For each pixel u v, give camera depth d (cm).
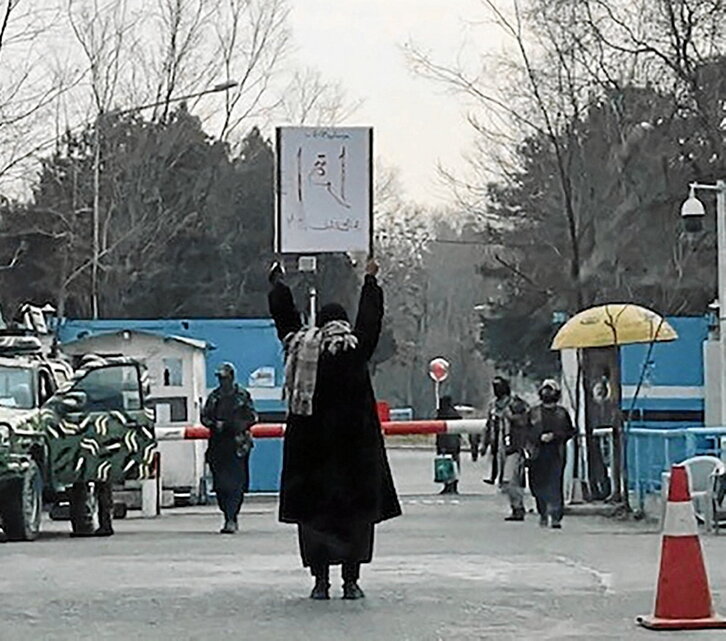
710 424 2845
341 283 5256
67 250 4572
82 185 4669
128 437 1958
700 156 3584
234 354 3206
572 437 2236
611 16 3516
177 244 5266
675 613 1006
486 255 7381
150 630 1004
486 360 6456
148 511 2598
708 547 1706
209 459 2077
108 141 4722
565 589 1218
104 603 1135
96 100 4741
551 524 2169
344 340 1107
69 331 3175
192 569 1409
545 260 3772
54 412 1923
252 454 3173
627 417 2578
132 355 3011
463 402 8775
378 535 1952
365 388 1119
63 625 1029
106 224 4662
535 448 2170
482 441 3847
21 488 1833
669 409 2995
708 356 2866
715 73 3491
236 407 2069
